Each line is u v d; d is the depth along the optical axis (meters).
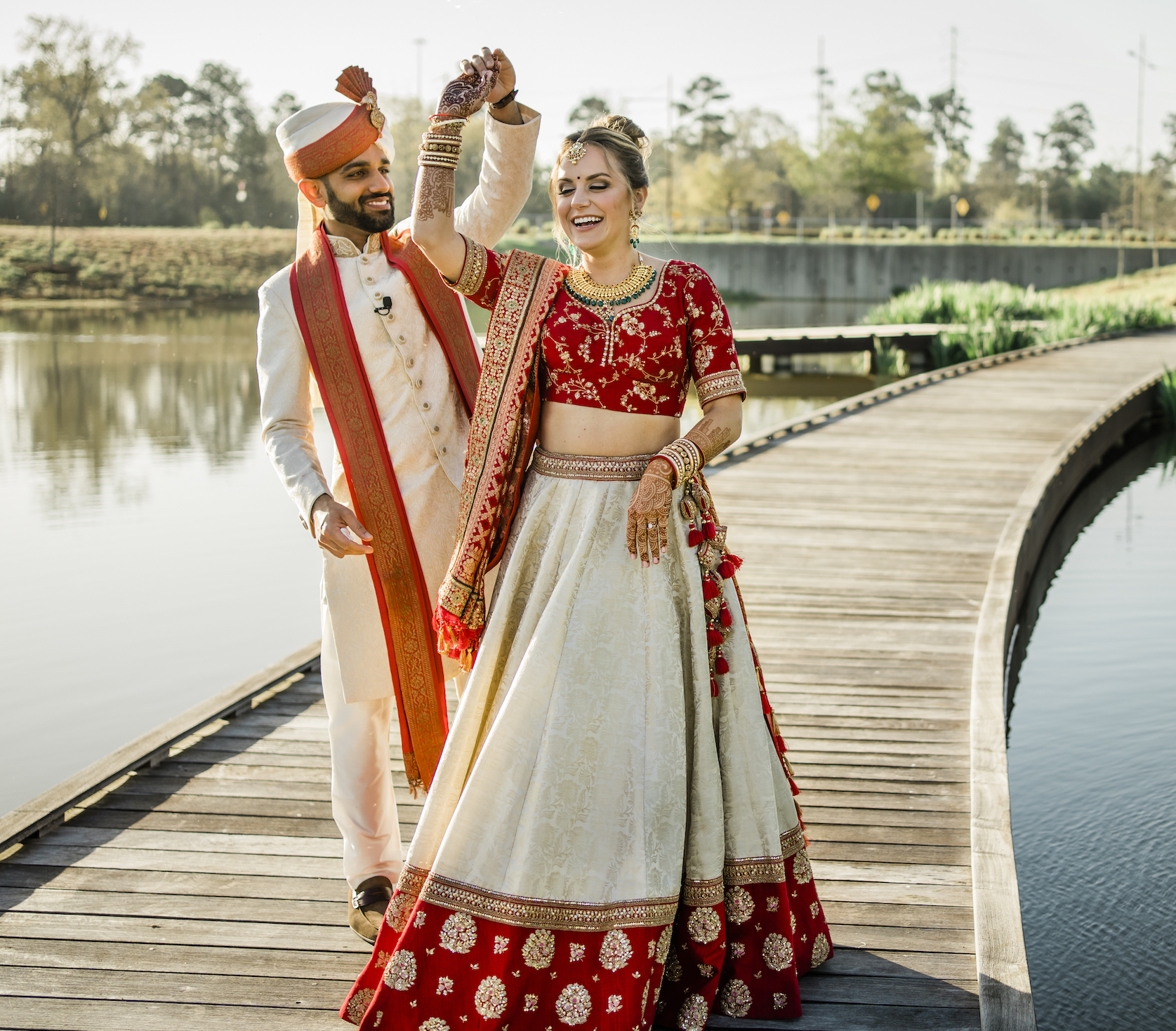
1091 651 6.09
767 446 10.05
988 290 25.83
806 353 19.86
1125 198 72.56
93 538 8.05
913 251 42.25
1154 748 4.79
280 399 2.38
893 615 5.29
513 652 2.19
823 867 2.91
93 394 15.57
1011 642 5.93
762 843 2.23
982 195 77.06
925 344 21.58
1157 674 5.70
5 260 39.19
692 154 85.44
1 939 2.56
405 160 40.97
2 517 8.64
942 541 6.73
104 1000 2.34
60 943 2.54
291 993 2.37
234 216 66.81
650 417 2.24
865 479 8.59
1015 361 17.05
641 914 2.05
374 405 2.39
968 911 2.69
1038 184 81.81
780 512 7.51
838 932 2.60
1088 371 15.73
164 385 16.61
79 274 39.03
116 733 4.89
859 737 3.82
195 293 38.38
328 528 2.21
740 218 53.62
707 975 2.19
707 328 2.23
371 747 2.52
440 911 2.08
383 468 2.38
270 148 68.19
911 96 73.50
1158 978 3.17
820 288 43.03
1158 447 13.59
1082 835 4.04
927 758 3.64
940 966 2.46
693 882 2.17
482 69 2.29
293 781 3.44
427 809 2.21
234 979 2.41
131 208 61.84
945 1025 2.26
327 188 2.40
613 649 2.15
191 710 3.88
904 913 2.68
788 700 4.18
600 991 2.04
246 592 6.87
